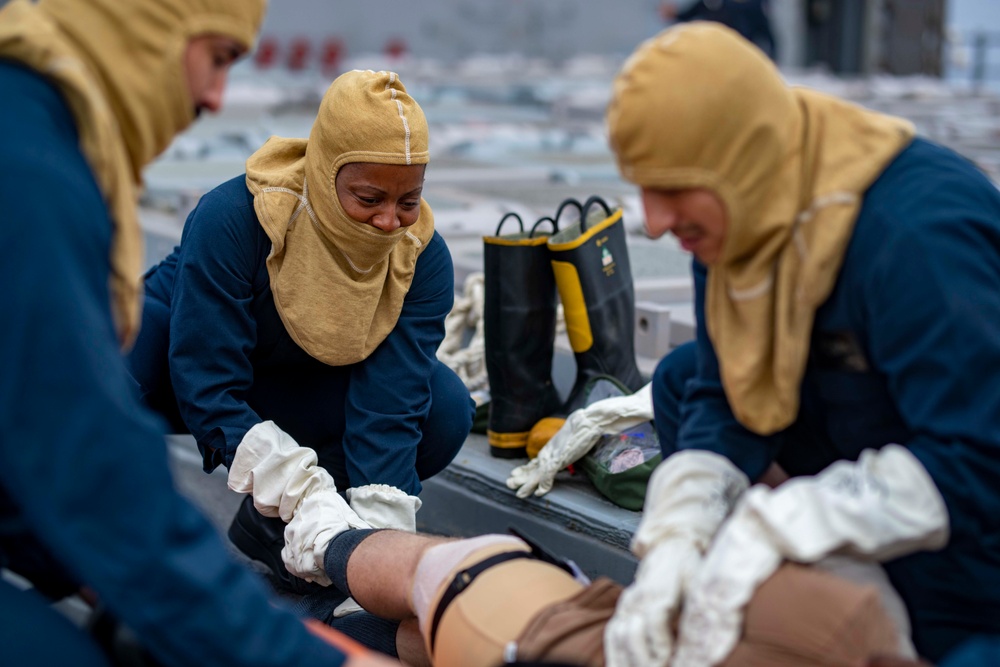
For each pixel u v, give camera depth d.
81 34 1.37
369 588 2.00
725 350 1.59
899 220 1.47
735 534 1.47
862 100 12.73
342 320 2.33
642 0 18.34
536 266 2.78
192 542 1.31
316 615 2.27
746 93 1.45
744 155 1.47
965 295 1.43
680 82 1.45
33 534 1.46
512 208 5.34
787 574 1.45
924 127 9.89
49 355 1.20
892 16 17.48
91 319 1.24
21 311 1.20
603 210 2.96
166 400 2.62
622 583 2.51
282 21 16.05
